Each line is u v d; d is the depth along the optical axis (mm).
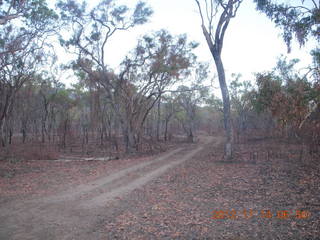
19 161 17672
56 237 5355
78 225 6008
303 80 11727
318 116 12555
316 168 11148
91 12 21578
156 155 22625
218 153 21703
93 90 32125
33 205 7598
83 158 21078
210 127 80125
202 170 13312
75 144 34562
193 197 8172
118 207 7371
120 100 26203
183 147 31266
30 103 36906
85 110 46062
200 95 41250
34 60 24891
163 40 23234
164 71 23453
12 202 7902
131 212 6883
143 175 12570
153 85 25656
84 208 7305
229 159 16250
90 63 24031
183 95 41312
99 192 9195
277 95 13281
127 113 25312
